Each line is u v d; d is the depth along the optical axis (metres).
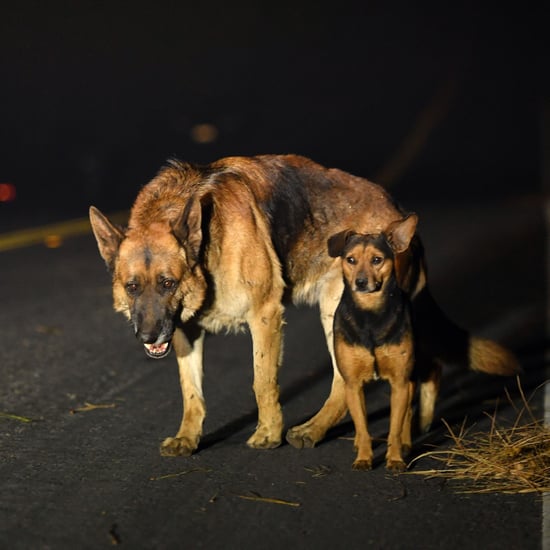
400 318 9.09
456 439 9.86
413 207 33.50
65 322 15.80
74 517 8.14
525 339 14.98
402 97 78.81
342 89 79.44
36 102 56.66
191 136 58.94
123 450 9.83
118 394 11.88
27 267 20.98
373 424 10.85
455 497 8.56
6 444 9.97
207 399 11.80
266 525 7.99
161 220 9.34
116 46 65.62
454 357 10.83
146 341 8.97
